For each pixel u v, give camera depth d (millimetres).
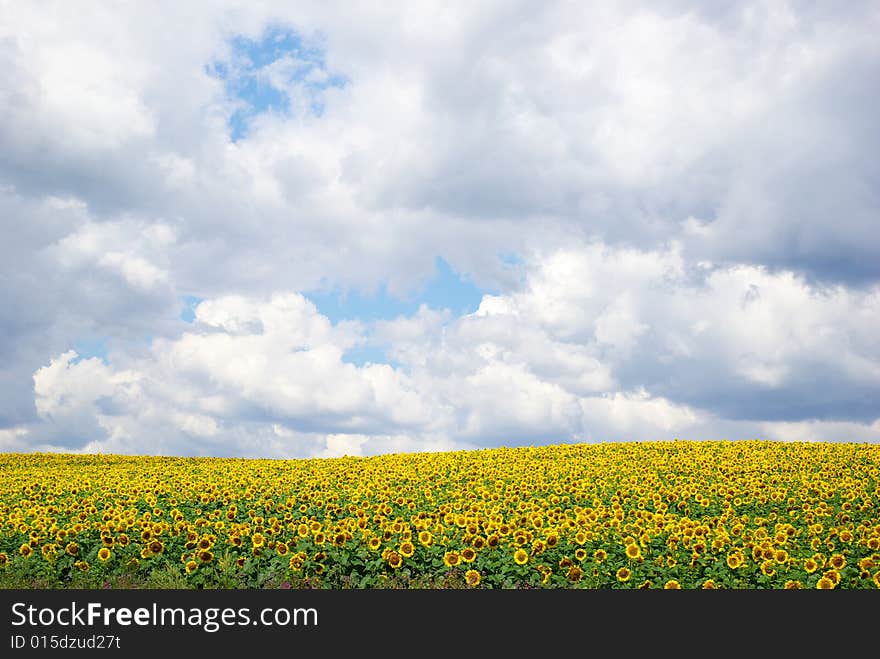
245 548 16422
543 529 17000
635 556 14453
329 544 15672
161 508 21828
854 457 30547
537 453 35125
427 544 15750
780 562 14555
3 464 38000
